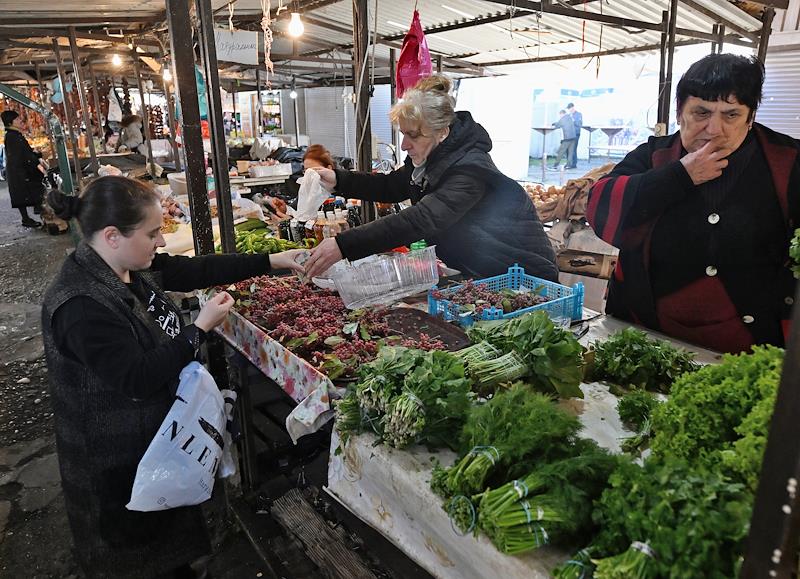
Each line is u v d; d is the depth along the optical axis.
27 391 3.94
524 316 1.65
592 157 10.62
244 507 2.58
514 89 11.16
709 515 0.83
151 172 8.02
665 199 1.73
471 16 6.11
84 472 1.69
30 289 6.15
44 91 12.47
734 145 1.66
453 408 1.30
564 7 4.61
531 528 0.98
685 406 1.09
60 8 5.49
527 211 2.47
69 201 1.59
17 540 2.58
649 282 1.94
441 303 2.16
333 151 13.89
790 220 1.67
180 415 1.67
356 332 1.98
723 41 6.19
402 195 2.91
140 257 1.64
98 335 1.52
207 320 1.76
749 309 1.79
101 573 1.78
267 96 15.08
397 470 1.28
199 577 2.25
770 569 0.70
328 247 2.02
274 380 2.00
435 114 2.17
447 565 1.19
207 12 2.08
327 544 2.29
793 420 0.65
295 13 4.01
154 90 14.02
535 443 1.12
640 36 6.86
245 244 3.41
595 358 1.65
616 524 0.91
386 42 6.84
